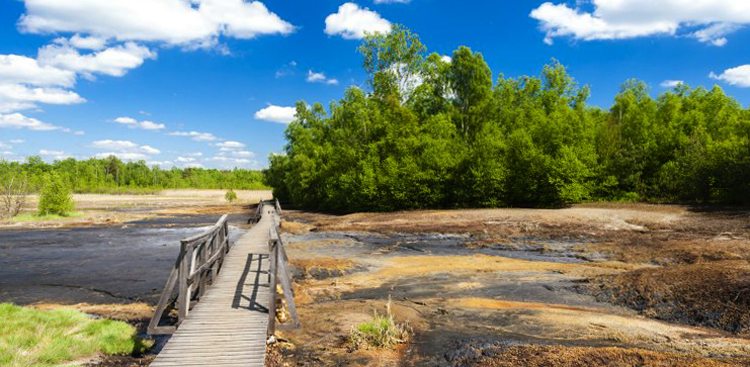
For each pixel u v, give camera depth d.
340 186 40.75
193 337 6.60
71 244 22.33
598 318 8.21
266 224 28.38
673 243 16.59
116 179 129.12
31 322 7.70
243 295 8.94
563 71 51.56
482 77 49.75
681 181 31.28
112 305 10.52
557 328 7.72
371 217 31.48
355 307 9.55
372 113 47.56
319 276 13.36
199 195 101.69
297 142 62.66
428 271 13.76
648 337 7.08
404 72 48.84
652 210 26.19
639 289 9.83
